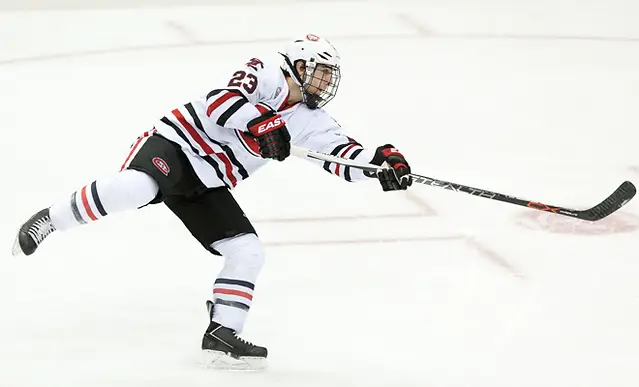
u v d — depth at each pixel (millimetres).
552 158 25219
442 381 14234
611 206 14930
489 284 17766
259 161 14602
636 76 32656
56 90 30672
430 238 19953
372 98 30266
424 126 27766
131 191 14070
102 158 25156
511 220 20906
